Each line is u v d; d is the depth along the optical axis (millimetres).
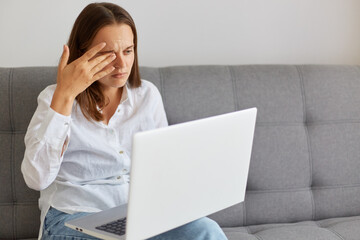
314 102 2338
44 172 1701
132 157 1283
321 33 2723
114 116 1909
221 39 2639
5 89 2100
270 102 2299
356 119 2359
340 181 2318
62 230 1690
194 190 1451
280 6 2660
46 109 1777
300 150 2291
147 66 2438
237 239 2010
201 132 1406
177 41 2600
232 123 1482
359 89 2389
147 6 2537
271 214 2254
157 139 1311
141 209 1346
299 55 2725
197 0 2580
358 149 2342
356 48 2768
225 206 1574
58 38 2477
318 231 2066
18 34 2438
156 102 2033
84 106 1847
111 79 1802
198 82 2266
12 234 2084
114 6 1836
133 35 1895
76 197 1815
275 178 2264
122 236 1457
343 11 2721
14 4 2406
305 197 2281
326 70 2400
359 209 2336
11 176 2074
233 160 1532
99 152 1845
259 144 2262
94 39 1791
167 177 1366
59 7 2449
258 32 2666
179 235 1557
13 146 2084
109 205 1826
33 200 2086
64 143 1754
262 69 2357
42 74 2139
